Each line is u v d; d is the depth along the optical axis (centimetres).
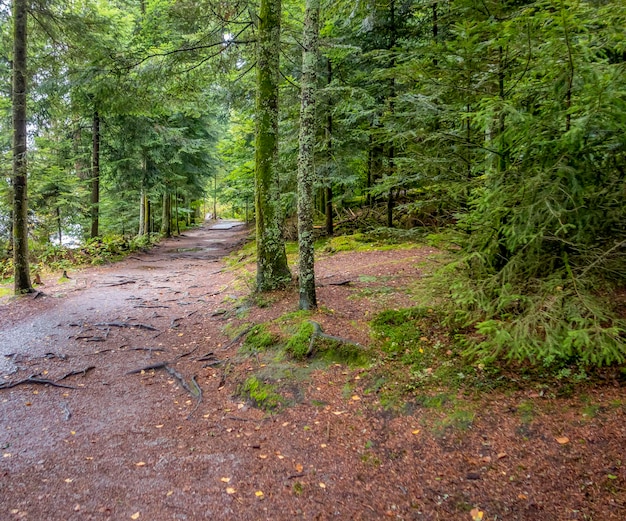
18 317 820
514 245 359
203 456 382
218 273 1276
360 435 390
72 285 1107
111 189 1964
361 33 1088
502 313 380
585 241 346
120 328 752
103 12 1377
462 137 471
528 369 409
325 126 1209
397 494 315
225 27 838
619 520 252
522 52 389
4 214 1332
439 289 445
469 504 294
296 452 378
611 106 290
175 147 1998
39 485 343
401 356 487
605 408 335
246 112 1345
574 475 292
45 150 1430
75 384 545
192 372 566
